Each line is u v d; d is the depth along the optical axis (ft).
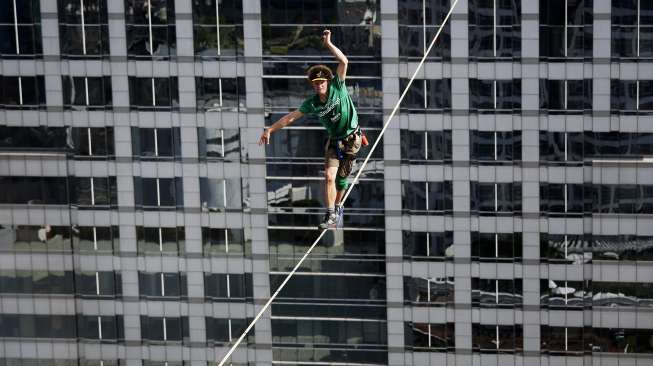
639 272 320.29
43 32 321.32
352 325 336.29
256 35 313.53
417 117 315.78
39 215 339.57
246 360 343.67
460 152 317.63
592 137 313.12
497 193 320.09
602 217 318.24
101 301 346.95
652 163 311.88
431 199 322.34
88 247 342.23
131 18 317.22
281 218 331.57
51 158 333.83
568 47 306.14
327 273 333.42
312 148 323.37
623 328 325.21
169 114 325.42
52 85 326.44
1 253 344.28
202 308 342.64
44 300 347.97
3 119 330.13
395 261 328.29
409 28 307.99
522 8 303.48
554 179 317.22
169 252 339.36
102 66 323.37
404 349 335.06
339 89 103.50
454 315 330.54
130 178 333.62
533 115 312.71
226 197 331.57
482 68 310.04
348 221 327.06
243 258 336.29
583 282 323.98
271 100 320.50
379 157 320.09
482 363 333.83
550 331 328.90
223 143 326.24
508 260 324.60
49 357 352.90
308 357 339.77
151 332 347.97
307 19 309.83
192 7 313.73
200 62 319.27
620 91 308.81
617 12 302.25
